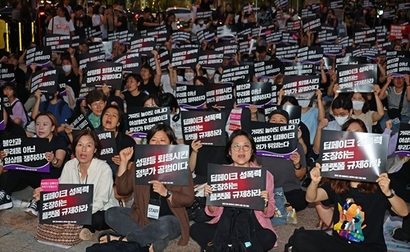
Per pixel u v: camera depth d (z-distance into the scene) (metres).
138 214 5.93
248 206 5.23
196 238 5.65
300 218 6.90
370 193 4.91
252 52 15.96
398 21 23.97
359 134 4.84
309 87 8.77
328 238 5.06
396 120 9.34
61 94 10.32
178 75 12.55
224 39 17.30
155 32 15.89
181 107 9.38
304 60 12.94
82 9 19.28
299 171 6.65
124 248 5.40
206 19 21.67
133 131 7.57
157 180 5.61
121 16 20.45
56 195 5.71
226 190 5.27
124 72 10.95
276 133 6.55
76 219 5.72
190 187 5.83
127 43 16.11
